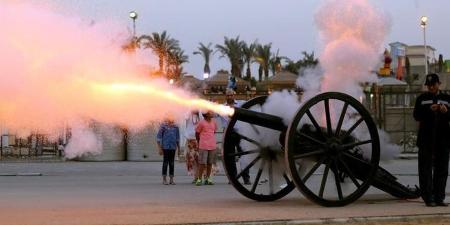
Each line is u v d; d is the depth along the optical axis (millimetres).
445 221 7801
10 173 17875
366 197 10305
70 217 7977
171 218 7793
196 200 10211
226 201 10000
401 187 9797
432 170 9141
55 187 13188
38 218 7906
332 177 11328
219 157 16562
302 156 8953
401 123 26359
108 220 7656
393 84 27047
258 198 9945
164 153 14031
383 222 7641
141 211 8617
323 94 9023
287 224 7359
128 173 17703
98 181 14930
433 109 8969
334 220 7578
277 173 10062
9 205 9508
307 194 8945
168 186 13398
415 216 7918
